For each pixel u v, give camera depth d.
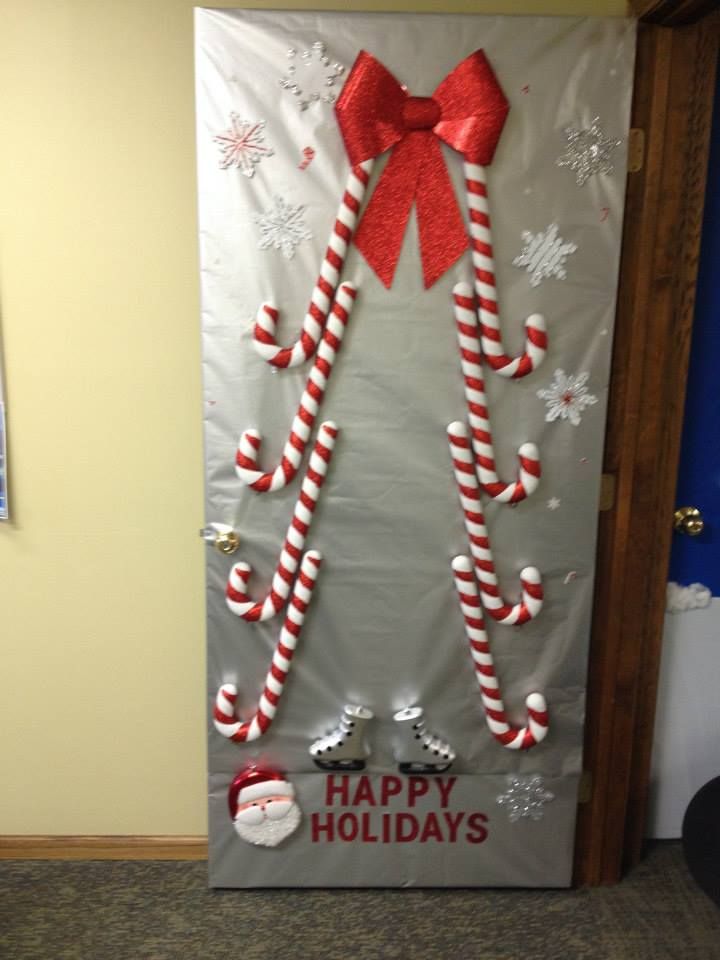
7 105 1.68
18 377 1.79
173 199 1.72
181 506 1.86
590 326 1.67
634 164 1.64
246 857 1.88
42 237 1.73
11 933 1.78
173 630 1.92
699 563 1.92
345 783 1.84
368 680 1.79
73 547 1.87
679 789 2.04
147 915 1.84
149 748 1.98
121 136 1.70
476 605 1.73
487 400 1.68
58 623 1.91
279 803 1.82
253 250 1.62
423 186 1.60
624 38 1.57
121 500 1.85
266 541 1.73
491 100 1.56
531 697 1.80
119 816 2.01
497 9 1.67
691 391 1.83
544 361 1.68
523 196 1.62
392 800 1.85
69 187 1.71
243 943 1.76
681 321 1.74
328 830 1.86
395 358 1.66
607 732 1.88
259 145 1.59
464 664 1.79
